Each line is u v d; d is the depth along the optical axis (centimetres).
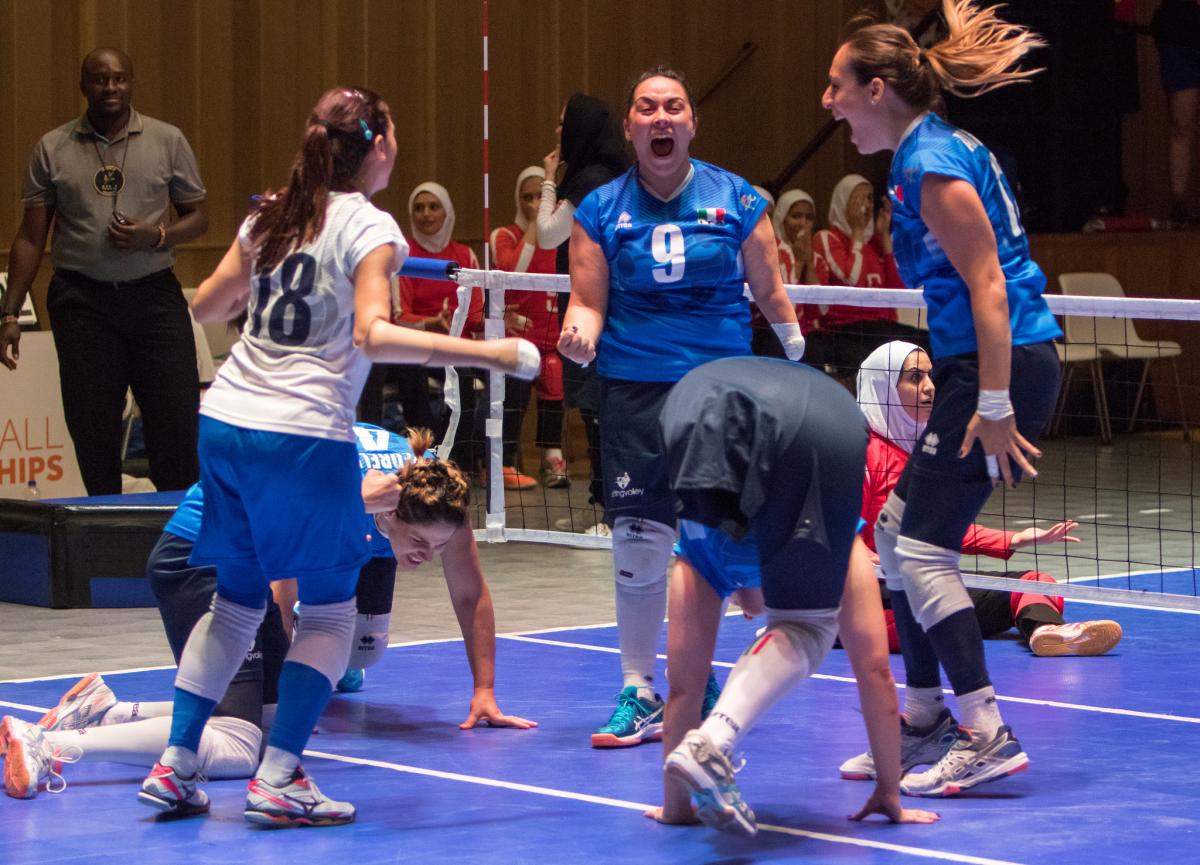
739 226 662
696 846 507
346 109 535
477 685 684
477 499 1277
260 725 614
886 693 526
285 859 496
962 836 518
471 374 1470
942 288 572
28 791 568
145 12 1541
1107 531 1282
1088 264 1914
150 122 1132
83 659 816
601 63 1862
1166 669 793
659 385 653
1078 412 1905
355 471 532
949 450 567
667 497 656
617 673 788
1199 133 2089
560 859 495
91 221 1107
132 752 592
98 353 1116
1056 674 782
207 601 592
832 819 539
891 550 596
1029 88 1981
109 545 971
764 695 481
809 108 2008
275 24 1627
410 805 559
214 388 531
